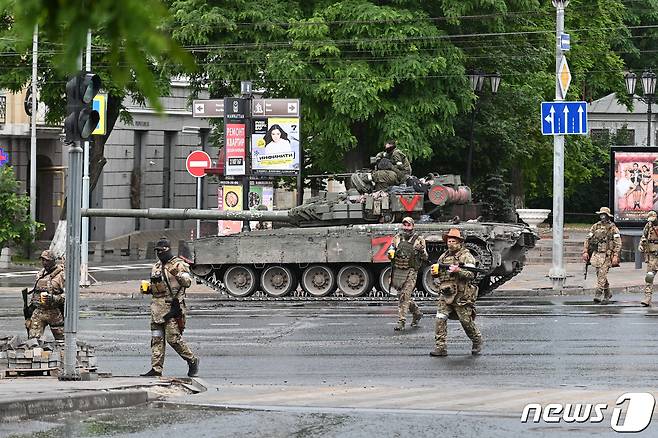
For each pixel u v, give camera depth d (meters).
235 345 53.94
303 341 55.28
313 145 120.69
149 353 51.81
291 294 86.31
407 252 59.72
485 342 53.59
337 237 83.75
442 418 32.22
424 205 87.88
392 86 106.62
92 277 103.00
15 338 47.16
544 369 44.84
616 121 184.62
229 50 109.69
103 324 63.94
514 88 130.00
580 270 105.56
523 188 156.12
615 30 161.88
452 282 48.94
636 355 48.69
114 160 158.12
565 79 86.25
